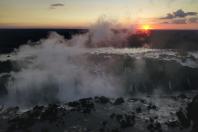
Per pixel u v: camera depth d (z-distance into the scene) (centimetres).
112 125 2666
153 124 2714
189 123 2788
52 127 2603
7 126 2652
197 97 3200
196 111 2911
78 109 2950
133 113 2959
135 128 2645
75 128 2581
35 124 2658
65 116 2792
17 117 2834
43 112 2892
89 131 2544
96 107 3047
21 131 2556
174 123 2755
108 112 2936
